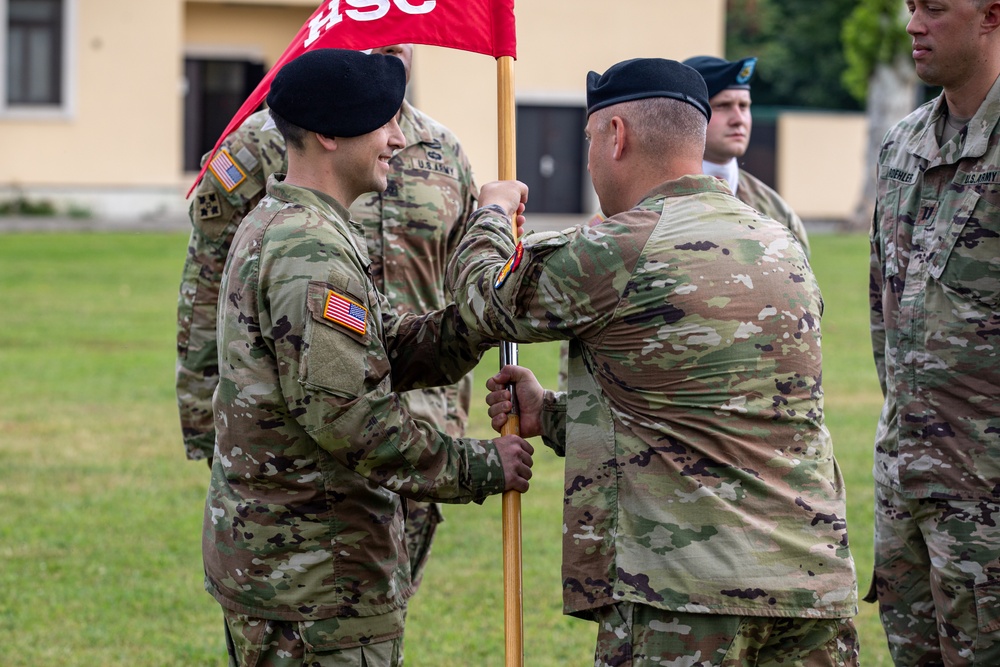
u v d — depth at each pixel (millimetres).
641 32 34188
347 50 4473
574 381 4348
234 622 4461
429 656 6809
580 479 4238
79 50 32906
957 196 5043
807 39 48062
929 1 4914
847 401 13461
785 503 4059
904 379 5211
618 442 4164
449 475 4445
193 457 5902
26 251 25438
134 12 33031
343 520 4418
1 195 32938
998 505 5008
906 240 5273
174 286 21672
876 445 5547
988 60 4941
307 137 4441
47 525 9133
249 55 35719
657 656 4035
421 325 4691
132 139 33438
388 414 4336
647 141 4262
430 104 33625
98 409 12961
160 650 6871
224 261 5793
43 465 10781
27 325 17703
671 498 4051
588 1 33938
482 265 4473
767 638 4070
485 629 7215
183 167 36125
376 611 4477
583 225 4512
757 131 37344
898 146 5406
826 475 4207
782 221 7566
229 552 4430
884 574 5527
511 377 4797
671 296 4059
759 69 48781
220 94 36156
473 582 8047
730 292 4070
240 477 4410
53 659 6695
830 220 37312
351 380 4254
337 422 4227
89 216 33156
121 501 9789
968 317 5004
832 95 49188
